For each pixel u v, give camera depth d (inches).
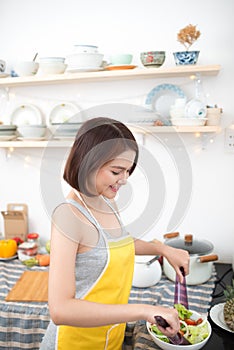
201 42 74.5
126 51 77.4
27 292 65.6
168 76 75.2
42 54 80.5
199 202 79.9
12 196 87.7
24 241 85.2
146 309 40.1
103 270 46.1
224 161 77.5
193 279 67.4
